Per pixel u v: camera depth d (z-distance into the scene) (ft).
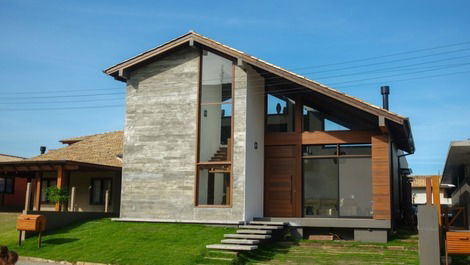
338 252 56.24
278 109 72.90
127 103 73.87
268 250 57.57
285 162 70.85
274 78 70.79
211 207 66.80
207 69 70.38
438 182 52.21
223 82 69.21
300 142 70.08
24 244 62.85
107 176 91.86
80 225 70.69
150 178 70.79
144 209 70.44
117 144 101.65
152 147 71.41
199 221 66.69
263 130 72.18
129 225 68.33
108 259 54.29
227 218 65.72
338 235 64.75
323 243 60.49
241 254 53.42
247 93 67.31
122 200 71.82
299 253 55.93
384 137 63.82
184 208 68.28
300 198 69.00
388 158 63.10
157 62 73.15
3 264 26.78
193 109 69.97
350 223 62.85
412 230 72.28
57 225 70.23
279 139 71.36
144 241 59.88
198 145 68.95
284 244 61.31
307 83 63.31
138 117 72.90
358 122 67.31
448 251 46.73
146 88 73.15
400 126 62.23
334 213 66.90
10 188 108.17
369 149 66.49
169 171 69.87
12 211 95.40
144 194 70.79
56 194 77.05
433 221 46.96
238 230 61.36
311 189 68.85
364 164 66.49
